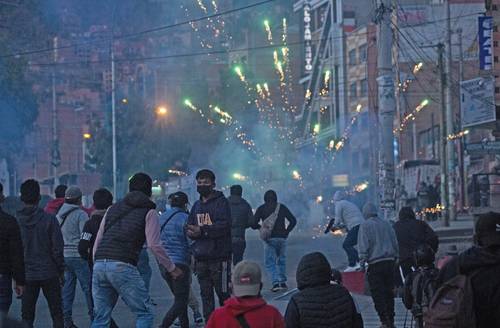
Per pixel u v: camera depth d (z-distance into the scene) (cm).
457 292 1316
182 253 2484
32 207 2317
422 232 2977
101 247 1975
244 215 3444
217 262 2438
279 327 1294
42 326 2777
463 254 1348
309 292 1404
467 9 10956
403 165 10194
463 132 7494
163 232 2486
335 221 3984
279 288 3659
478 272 1324
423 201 8762
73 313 3150
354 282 3769
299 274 1419
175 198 2541
